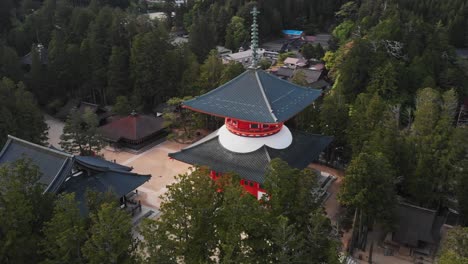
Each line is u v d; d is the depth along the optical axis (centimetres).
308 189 3672
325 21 17938
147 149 7675
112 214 3253
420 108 6059
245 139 5534
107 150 7588
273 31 16688
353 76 7975
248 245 3262
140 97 9031
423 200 5291
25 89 9106
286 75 11394
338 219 5484
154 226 3400
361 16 13975
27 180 3741
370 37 8744
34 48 9262
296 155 5644
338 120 6488
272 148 5500
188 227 3378
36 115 7188
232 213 3247
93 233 3173
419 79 7750
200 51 11112
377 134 5362
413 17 10712
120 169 5969
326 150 6894
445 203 5569
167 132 8225
